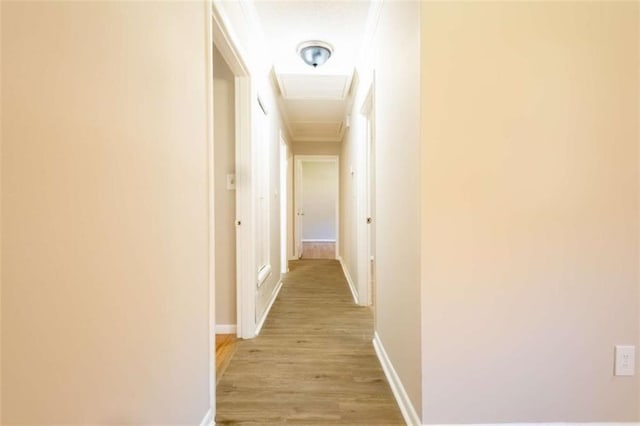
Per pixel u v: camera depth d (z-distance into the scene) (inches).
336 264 234.7
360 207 138.3
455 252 55.4
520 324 56.3
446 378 55.9
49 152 25.7
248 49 92.4
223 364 84.9
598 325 56.9
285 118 189.2
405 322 64.7
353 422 62.1
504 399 56.5
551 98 55.7
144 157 38.8
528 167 55.7
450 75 54.7
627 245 56.7
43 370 25.4
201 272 56.4
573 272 56.4
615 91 56.2
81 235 29.0
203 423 57.2
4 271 22.5
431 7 54.4
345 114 186.1
